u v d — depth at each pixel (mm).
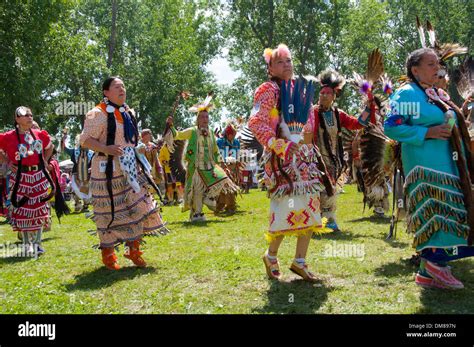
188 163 8578
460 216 3562
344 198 11945
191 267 4676
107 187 4715
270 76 4074
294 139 3863
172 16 36219
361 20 35688
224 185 8625
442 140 3643
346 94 31188
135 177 4766
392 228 4570
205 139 8516
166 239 6367
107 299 3803
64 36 23312
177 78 34812
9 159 5992
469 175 3684
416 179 3666
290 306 3445
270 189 3990
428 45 4742
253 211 9773
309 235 4035
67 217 10086
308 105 3930
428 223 3613
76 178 9398
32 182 5961
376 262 4625
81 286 4219
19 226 5902
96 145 4633
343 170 6469
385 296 3600
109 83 4738
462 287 3691
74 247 6195
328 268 4430
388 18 37125
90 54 25656
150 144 12352
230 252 5320
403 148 3799
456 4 36094
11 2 20016
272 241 4125
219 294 3801
